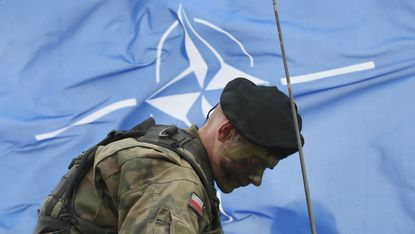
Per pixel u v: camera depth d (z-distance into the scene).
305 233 8.71
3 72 9.36
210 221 5.31
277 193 8.78
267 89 5.42
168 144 5.29
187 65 9.36
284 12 9.45
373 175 8.82
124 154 5.20
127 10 9.52
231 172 5.46
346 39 9.30
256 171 5.47
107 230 5.32
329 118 9.09
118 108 9.30
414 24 9.27
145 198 4.98
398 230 8.65
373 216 8.70
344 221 8.72
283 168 8.82
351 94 9.16
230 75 9.32
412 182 8.77
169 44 9.41
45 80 9.36
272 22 9.40
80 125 9.23
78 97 9.32
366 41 9.27
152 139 5.34
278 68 9.28
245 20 9.41
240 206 8.77
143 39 9.44
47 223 5.43
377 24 9.32
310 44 9.30
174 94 9.32
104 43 9.47
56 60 9.41
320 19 9.40
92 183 5.41
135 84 9.33
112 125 9.25
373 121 9.05
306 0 9.44
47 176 9.09
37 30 9.48
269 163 5.43
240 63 9.33
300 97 9.19
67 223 5.41
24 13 9.56
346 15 9.38
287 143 5.32
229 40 9.36
